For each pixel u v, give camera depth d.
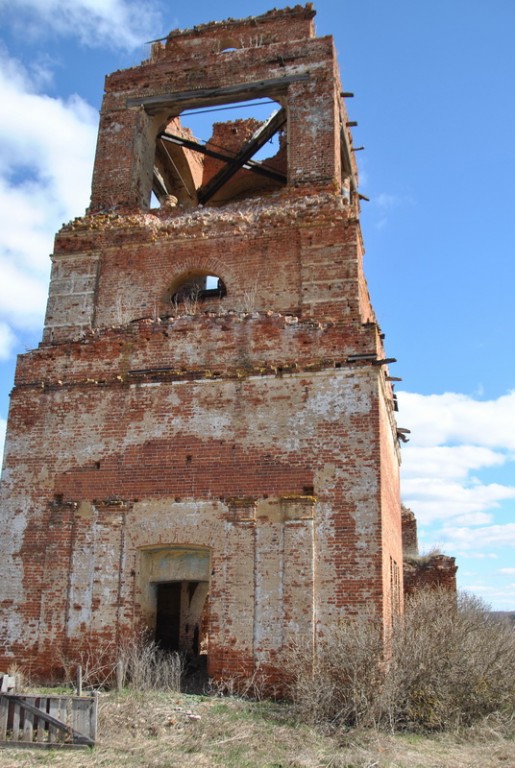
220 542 13.90
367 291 17.67
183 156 22.22
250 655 13.09
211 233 16.91
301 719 11.41
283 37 19.61
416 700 12.04
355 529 13.38
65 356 16.11
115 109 19.64
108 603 14.15
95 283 17.30
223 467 14.38
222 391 14.88
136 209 18.44
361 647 12.03
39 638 14.22
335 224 15.97
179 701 12.15
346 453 13.85
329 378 14.38
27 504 15.20
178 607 17.86
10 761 9.23
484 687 12.60
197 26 20.31
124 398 15.39
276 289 16.09
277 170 22.98
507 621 17.34
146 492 14.64
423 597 17.53
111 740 10.19
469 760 10.07
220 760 9.49
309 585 13.19
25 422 15.81
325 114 17.95
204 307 16.44
